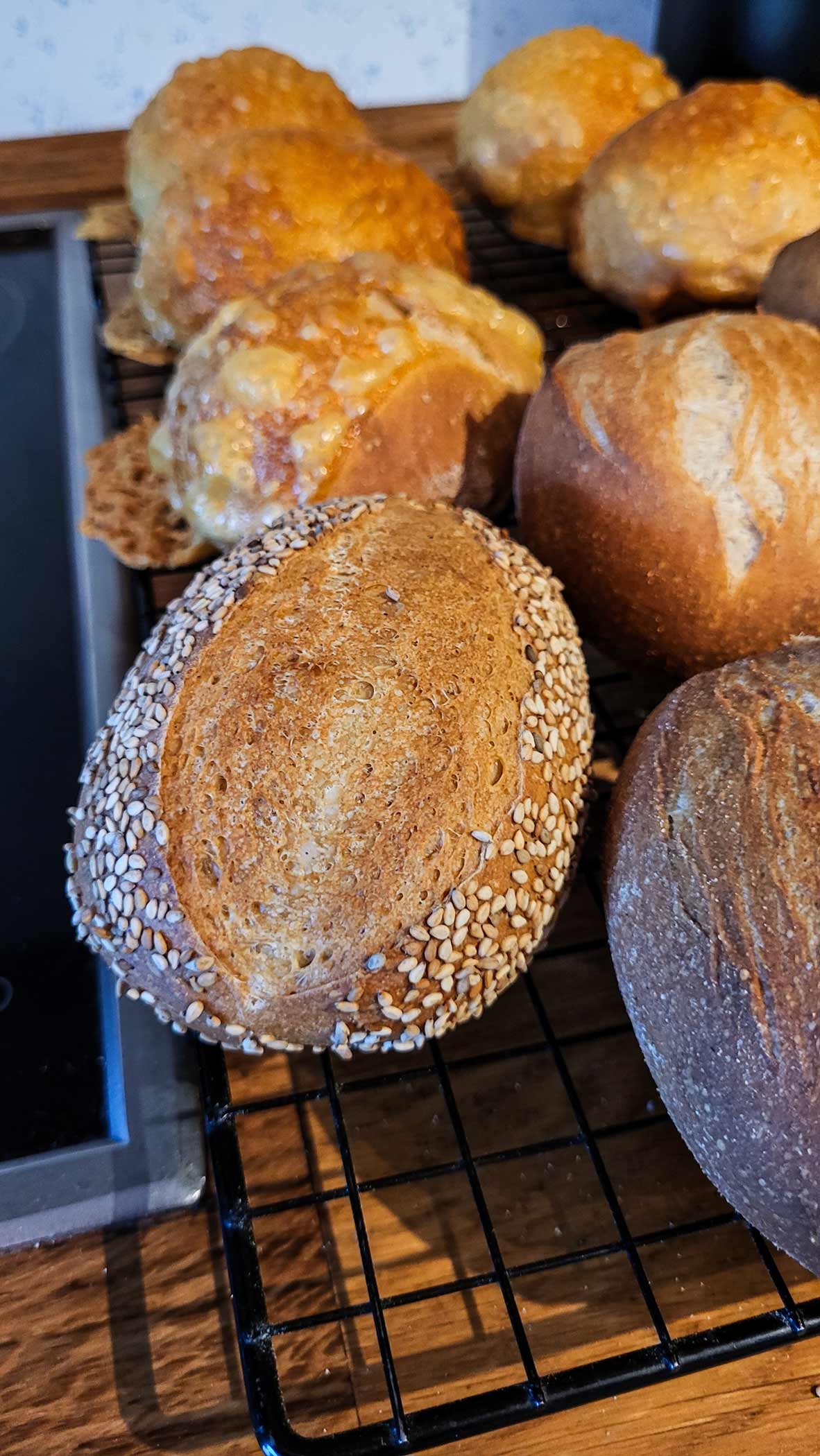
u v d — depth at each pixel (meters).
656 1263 0.22
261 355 0.28
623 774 0.24
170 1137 0.23
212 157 0.33
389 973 0.22
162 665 0.24
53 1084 0.25
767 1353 0.21
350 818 0.22
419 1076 0.24
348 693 0.23
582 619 0.28
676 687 0.26
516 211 0.39
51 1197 0.23
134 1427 0.21
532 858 0.23
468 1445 0.21
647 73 0.38
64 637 0.32
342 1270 0.22
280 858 0.22
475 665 0.23
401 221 0.33
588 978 0.26
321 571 0.24
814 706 0.22
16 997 0.26
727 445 0.25
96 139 0.47
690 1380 0.21
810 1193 0.20
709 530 0.25
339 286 0.29
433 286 0.30
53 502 0.34
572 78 0.37
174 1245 0.23
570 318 0.38
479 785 0.23
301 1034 0.23
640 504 0.25
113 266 0.40
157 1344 0.22
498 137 0.37
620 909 0.22
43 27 0.50
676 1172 0.23
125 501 0.32
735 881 0.21
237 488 0.28
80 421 0.35
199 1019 0.22
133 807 0.22
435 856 0.22
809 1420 0.21
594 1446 0.21
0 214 0.43
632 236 0.34
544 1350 0.22
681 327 0.26
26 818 0.29
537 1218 0.23
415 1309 0.22
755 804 0.21
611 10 0.52
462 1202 0.23
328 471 0.28
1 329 0.39
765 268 0.33
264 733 0.22
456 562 0.24
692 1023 0.21
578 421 0.26
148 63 0.52
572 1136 0.24
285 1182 0.23
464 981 0.23
